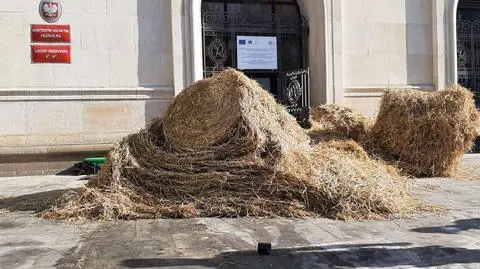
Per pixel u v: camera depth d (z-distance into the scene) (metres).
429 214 6.52
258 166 6.71
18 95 11.06
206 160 6.88
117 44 11.69
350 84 13.37
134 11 11.78
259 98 7.39
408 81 13.83
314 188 6.58
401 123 10.07
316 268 4.50
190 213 6.43
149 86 11.86
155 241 5.37
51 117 11.25
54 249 5.12
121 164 6.96
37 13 11.23
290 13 13.67
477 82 14.86
